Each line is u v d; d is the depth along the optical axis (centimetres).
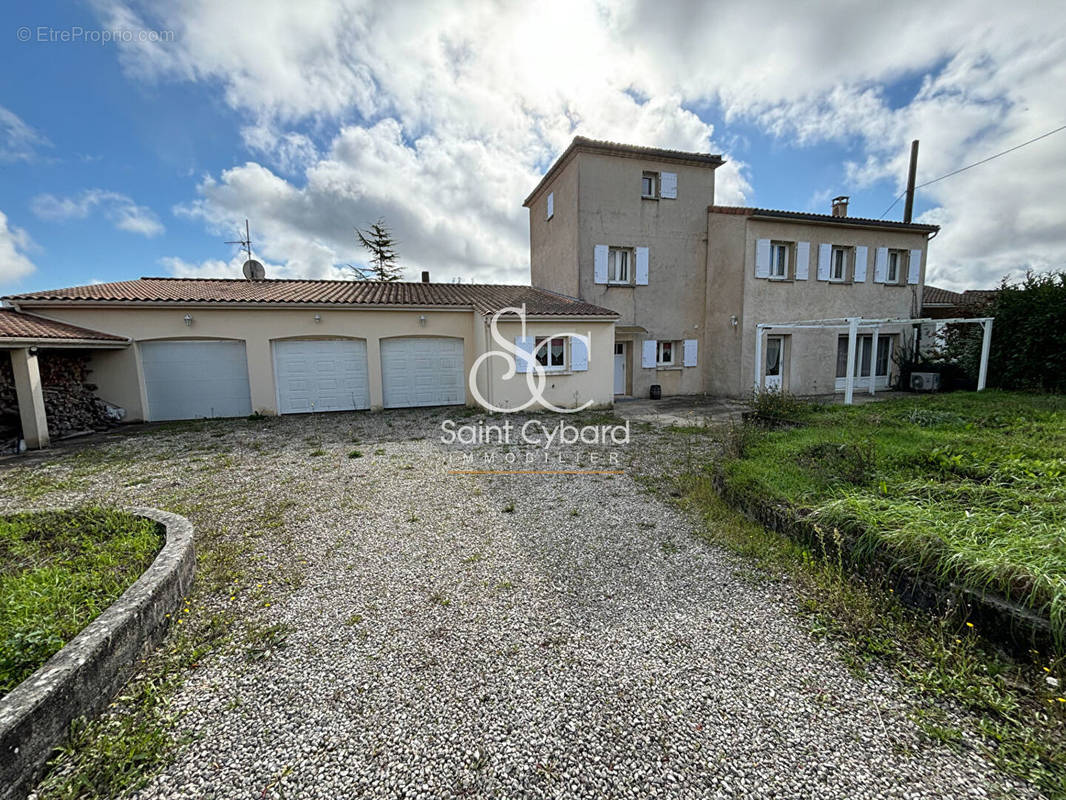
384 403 1201
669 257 1427
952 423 718
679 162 1398
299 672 239
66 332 883
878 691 220
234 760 185
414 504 503
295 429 947
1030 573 237
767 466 498
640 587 325
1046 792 164
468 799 168
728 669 238
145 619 250
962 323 1423
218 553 379
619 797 168
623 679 232
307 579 339
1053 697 201
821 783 172
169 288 1170
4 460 705
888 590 287
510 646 260
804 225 1404
